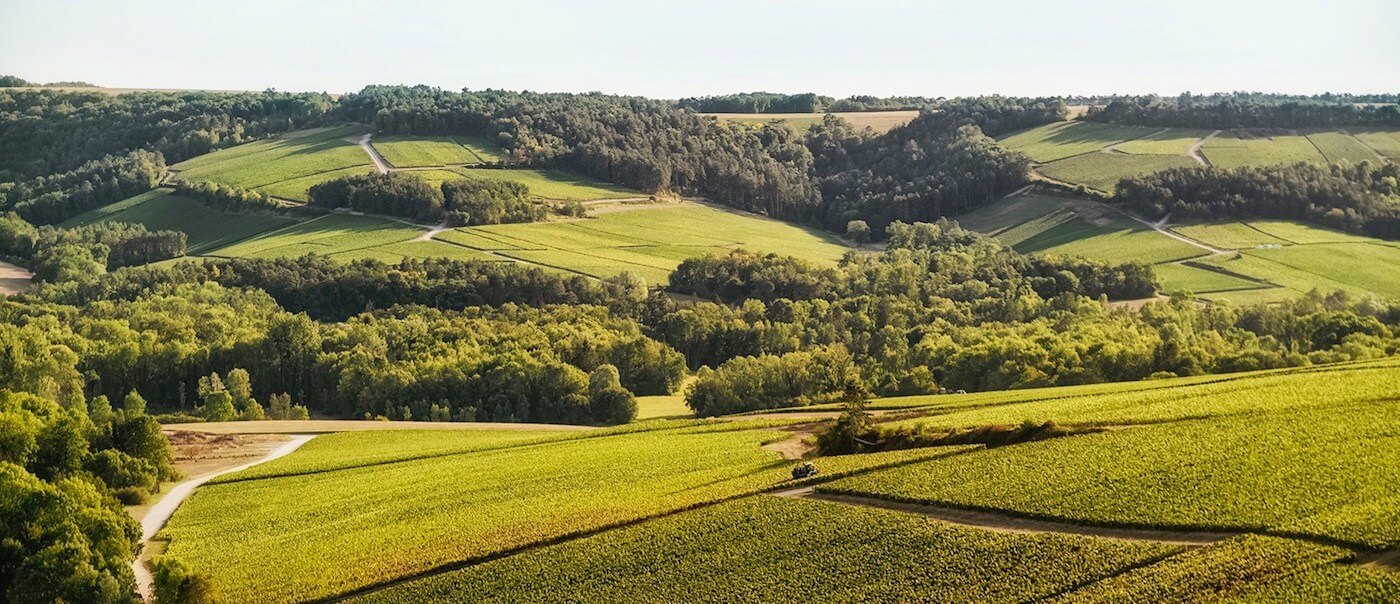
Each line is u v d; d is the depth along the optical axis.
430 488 94.31
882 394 142.88
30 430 92.81
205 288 199.12
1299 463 68.69
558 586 64.75
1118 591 53.66
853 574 61.53
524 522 77.25
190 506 93.81
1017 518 66.06
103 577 69.81
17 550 72.38
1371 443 71.44
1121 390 111.50
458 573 68.00
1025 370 137.25
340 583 69.00
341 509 90.12
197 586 67.06
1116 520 62.62
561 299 199.88
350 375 152.50
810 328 185.62
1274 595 50.84
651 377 164.12
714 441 104.50
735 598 60.72
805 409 126.00
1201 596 51.94
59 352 147.62
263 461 112.62
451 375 152.12
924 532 64.69
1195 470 69.50
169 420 138.50
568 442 112.75
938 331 174.00
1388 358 120.50
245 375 153.38
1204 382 111.50
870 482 74.94
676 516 73.50
